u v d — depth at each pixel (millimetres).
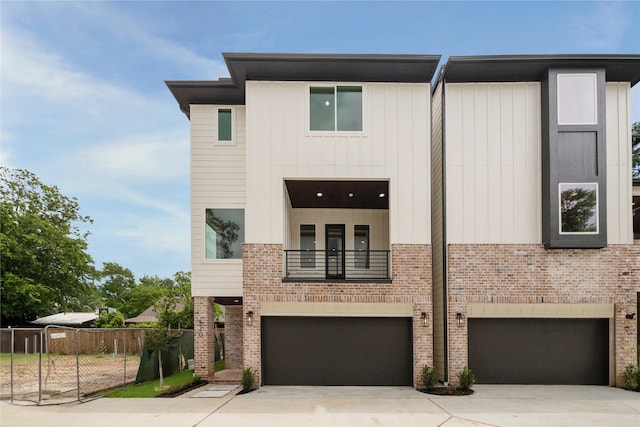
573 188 11695
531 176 12227
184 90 13133
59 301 29297
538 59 11609
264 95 12438
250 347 11828
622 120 12273
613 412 9039
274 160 12312
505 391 11188
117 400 10320
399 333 12234
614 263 11820
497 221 12148
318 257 15414
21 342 23984
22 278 26359
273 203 12227
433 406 9555
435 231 13562
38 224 27719
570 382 12062
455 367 11641
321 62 11781
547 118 11914
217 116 13656
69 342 23547
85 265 29922
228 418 8516
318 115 12461
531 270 11867
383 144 12344
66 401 10172
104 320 27438
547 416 8703
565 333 12195
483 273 11875
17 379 14242
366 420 8375
